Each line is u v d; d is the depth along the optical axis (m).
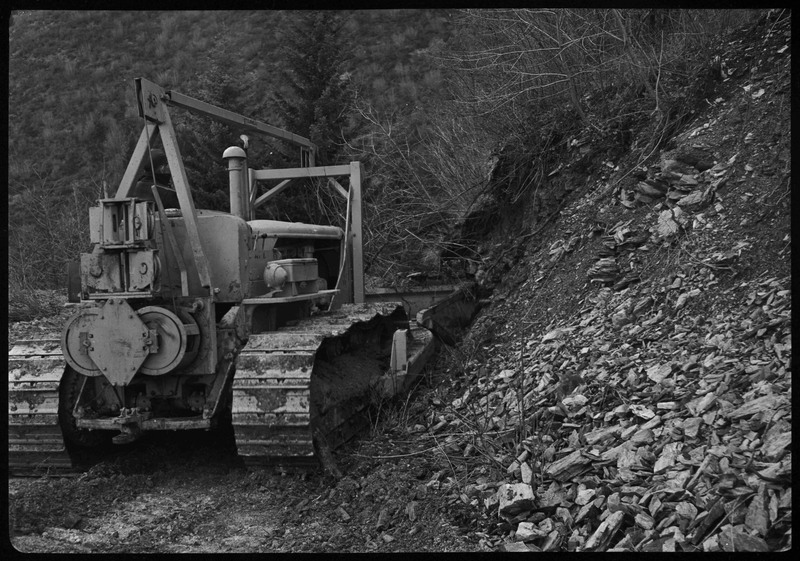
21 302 10.97
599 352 5.05
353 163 7.71
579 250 6.71
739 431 3.47
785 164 5.31
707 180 5.91
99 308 4.67
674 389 4.14
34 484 4.67
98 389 5.01
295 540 3.73
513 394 5.19
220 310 5.29
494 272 8.01
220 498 4.36
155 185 4.90
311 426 4.50
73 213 14.47
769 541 2.86
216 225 5.11
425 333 7.82
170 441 5.38
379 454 4.82
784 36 6.28
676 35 7.66
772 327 4.21
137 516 4.12
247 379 4.49
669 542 3.00
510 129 9.41
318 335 4.74
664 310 5.14
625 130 7.45
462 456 4.54
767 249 4.92
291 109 13.39
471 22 10.05
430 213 10.73
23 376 4.86
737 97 6.29
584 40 8.37
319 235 6.82
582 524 3.41
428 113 13.91
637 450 3.70
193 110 5.53
